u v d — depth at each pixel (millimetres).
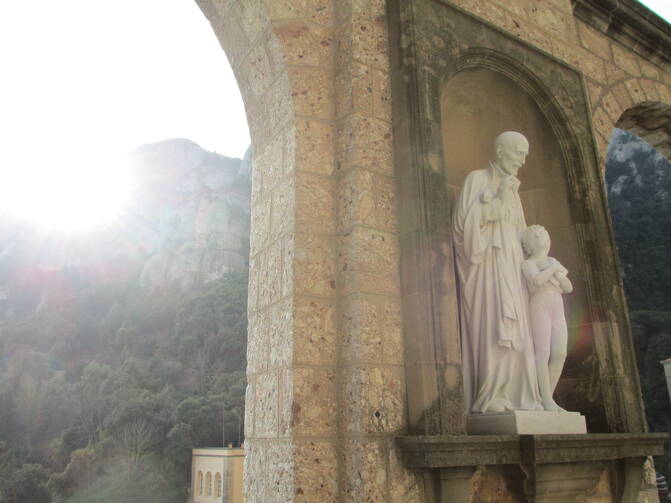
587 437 3152
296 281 3018
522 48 4367
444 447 2615
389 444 2777
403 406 2904
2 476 40719
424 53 3529
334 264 3174
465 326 3455
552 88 4500
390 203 3266
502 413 3080
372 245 3102
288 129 3398
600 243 4281
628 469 3596
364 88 3414
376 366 2879
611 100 5543
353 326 2939
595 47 5629
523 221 3752
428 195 3180
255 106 3861
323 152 3359
